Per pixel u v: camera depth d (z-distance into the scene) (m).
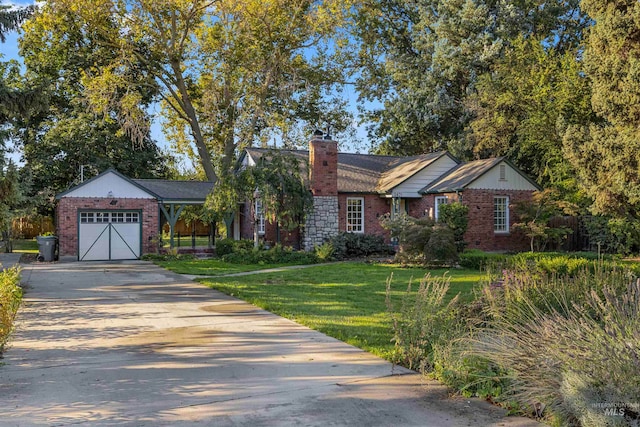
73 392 5.06
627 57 15.77
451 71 32.38
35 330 7.92
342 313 9.12
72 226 21.41
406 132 35.31
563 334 4.61
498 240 22.80
